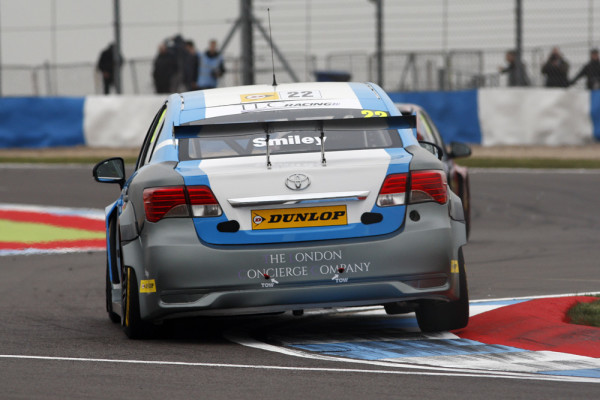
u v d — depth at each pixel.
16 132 83.06
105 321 26.98
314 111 23.75
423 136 37.28
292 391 17.08
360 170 21.28
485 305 26.83
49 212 55.91
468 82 80.00
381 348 21.42
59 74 86.00
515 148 77.56
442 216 21.53
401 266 21.16
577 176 64.81
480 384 17.59
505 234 46.59
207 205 21.12
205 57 82.44
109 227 26.56
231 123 21.36
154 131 24.98
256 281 20.95
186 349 21.72
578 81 78.81
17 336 24.22
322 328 24.53
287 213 21.11
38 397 16.83
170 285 21.06
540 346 21.56
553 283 31.62
